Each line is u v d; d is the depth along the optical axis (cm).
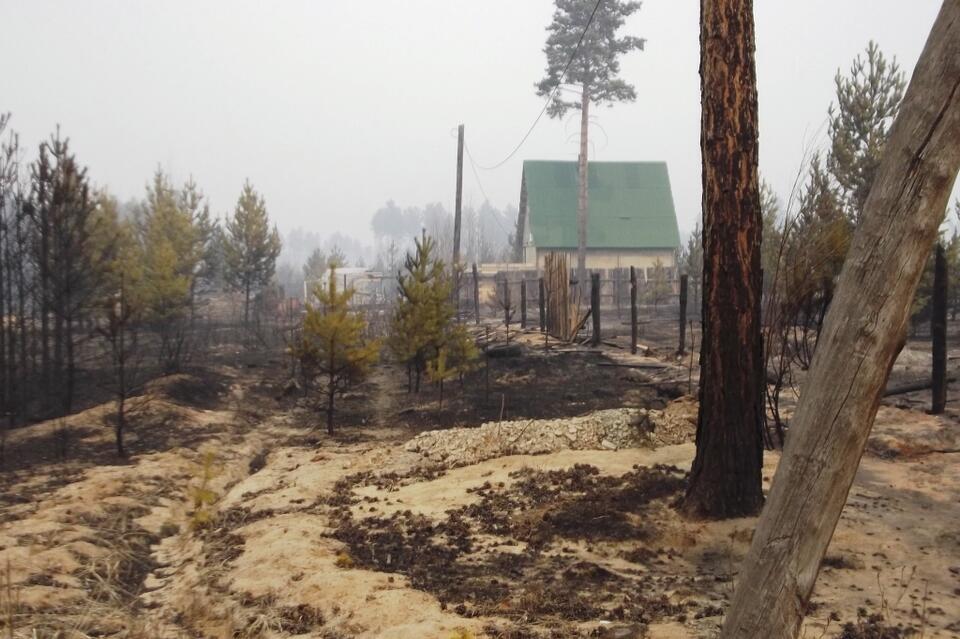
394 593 609
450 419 1478
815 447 268
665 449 1106
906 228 258
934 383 1173
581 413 1439
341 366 1463
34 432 1439
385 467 1130
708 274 806
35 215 1567
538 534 783
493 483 990
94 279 1756
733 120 789
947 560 658
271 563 712
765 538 276
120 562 782
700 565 686
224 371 2161
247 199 3597
